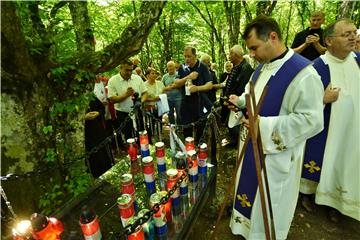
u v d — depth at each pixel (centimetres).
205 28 1251
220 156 418
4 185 234
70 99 262
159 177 258
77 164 294
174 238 183
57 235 149
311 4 945
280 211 209
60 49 272
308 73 178
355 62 237
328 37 235
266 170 198
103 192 234
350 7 449
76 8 271
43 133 249
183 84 365
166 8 902
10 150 228
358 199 245
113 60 262
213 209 280
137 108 358
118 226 192
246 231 229
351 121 238
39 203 251
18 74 215
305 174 274
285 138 182
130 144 278
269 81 193
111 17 721
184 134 410
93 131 333
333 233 256
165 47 1096
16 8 196
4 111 218
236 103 226
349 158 243
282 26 1133
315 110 175
